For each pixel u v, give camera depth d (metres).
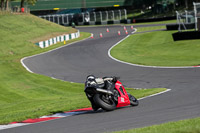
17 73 112.25
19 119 40.28
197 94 50.19
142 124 31.22
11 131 33.62
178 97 48.38
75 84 88.62
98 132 29.30
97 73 102.50
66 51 166.62
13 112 49.84
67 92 79.44
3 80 100.00
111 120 34.66
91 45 181.62
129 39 192.50
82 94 68.56
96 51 158.00
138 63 114.25
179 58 117.31
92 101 40.78
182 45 147.38
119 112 39.12
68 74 106.19
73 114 41.41
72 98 61.34
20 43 199.00
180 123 27.86
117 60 126.88
